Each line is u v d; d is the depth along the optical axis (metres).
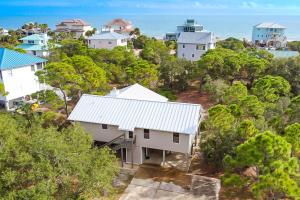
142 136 27.83
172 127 26.39
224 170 25.78
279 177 16.41
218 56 51.09
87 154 19.30
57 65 35.78
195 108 28.03
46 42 85.06
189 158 28.28
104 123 28.08
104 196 23.27
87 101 30.94
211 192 23.36
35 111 38.66
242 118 30.73
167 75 55.09
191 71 55.72
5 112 35.09
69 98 45.22
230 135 25.31
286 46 106.06
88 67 39.22
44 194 15.34
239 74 53.03
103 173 18.56
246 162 18.77
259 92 39.28
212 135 26.98
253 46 109.25
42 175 15.85
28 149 17.20
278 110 33.06
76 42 74.88
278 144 18.06
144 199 23.14
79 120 28.81
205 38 80.31
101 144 30.22
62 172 17.11
